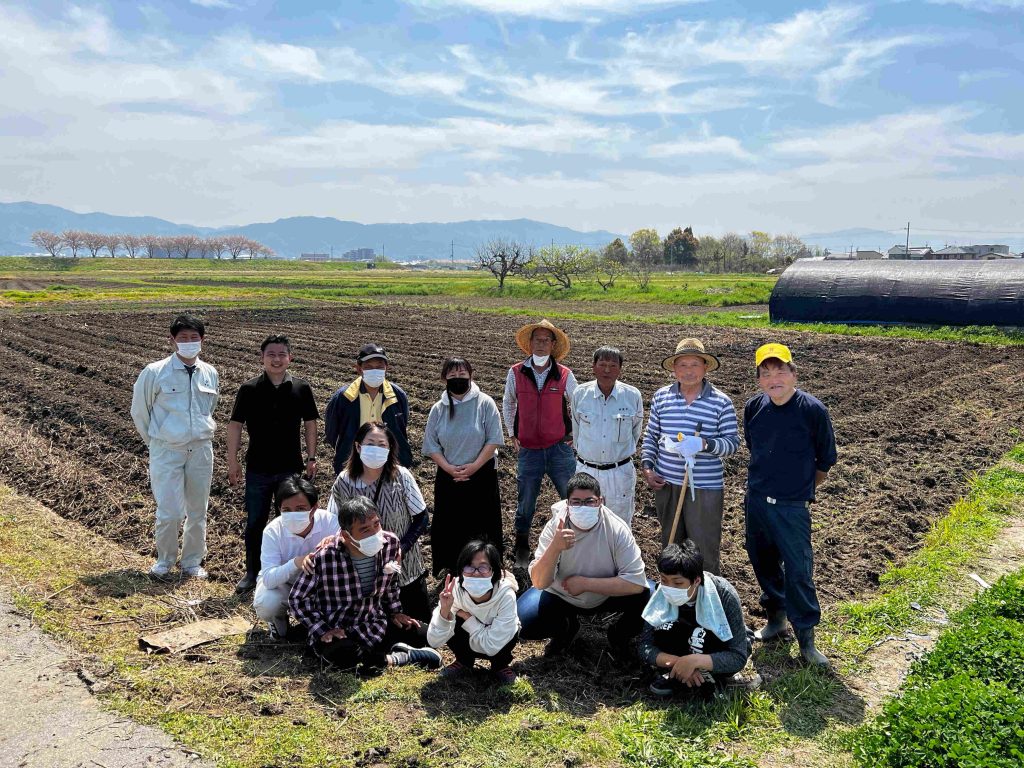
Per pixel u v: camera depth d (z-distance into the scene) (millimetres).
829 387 16797
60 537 8062
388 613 6008
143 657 5516
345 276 110938
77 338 25297
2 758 4273
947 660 5062
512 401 7574
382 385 7066
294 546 6059
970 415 14148
